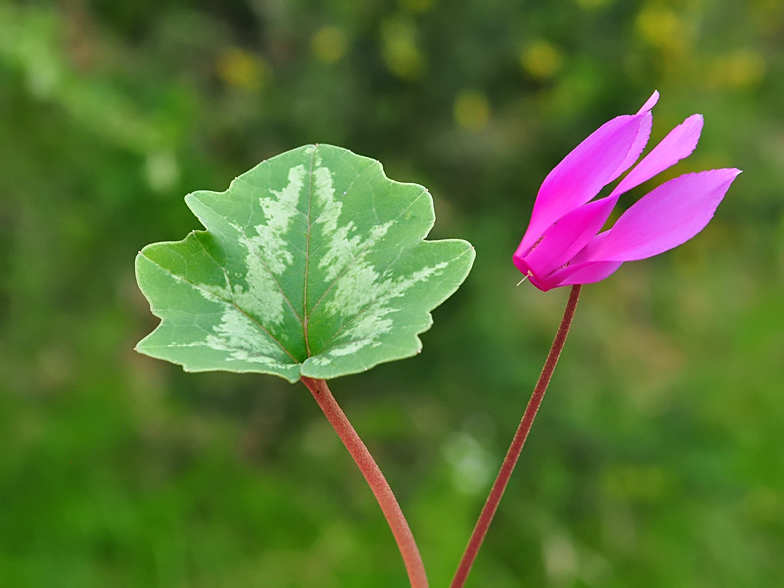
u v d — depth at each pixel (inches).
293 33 27.7
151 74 26.7
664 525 27.3
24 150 24.3
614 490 27.9
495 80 27.3
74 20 26.6
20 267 25.4
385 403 28.4
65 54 24.5
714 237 35.5
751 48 33.7
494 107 28.0
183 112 24.0
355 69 26.1
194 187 24.5
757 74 32.1
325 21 27.0
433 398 27.9
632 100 28.2
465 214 28.0
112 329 27.1
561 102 27.7
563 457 27.7
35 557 22.7
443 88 26.2
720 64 30.2
